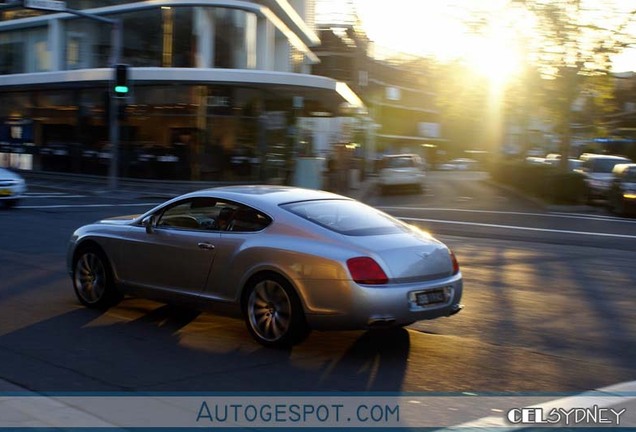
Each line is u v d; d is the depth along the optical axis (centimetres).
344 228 678
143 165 3172
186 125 3103
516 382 602
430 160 9062
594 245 1609
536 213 2441
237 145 3131
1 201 2073
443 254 695
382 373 620
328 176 3369
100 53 3391
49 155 3538
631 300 973
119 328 752
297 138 3534
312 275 643
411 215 2284
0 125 3769
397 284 641
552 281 1115
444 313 682
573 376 622
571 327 809
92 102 3362
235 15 3216
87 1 3422
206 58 3153
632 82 3269
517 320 839
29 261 1150
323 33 6297
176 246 742
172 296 754
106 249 807
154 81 3048
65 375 591
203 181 3108
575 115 2916
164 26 3178
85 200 2495
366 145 4806
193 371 612
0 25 3781
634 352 706
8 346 676
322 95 3462
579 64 2680
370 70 6762
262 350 680
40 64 3684
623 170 2470
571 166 3806
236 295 699
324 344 708
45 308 834
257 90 3148
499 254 1421
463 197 3222
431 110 8600
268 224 693
